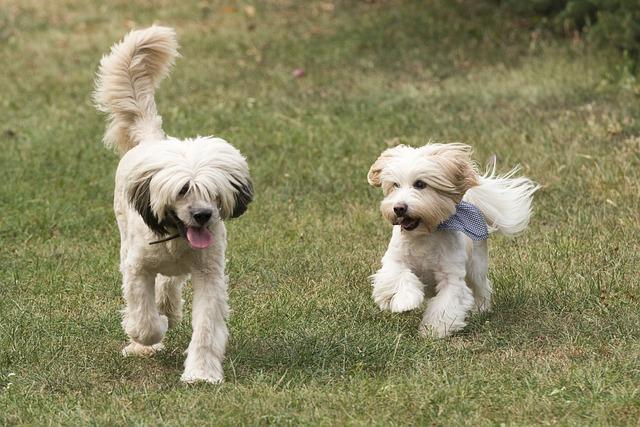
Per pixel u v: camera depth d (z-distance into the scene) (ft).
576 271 38.37
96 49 84.38
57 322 35.42
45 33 90.63
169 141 29.32
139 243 30.22
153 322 31.01
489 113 61.11
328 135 58.54
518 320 34.73
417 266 34.55
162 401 28.09
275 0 97.09
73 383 30.35
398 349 31.94
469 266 35.73
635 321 33.53
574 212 45.19
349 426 25.99
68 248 44.16
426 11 86.94
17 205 49.24
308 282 39.22
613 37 67.92
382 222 45.65
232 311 36.14
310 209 48.01
